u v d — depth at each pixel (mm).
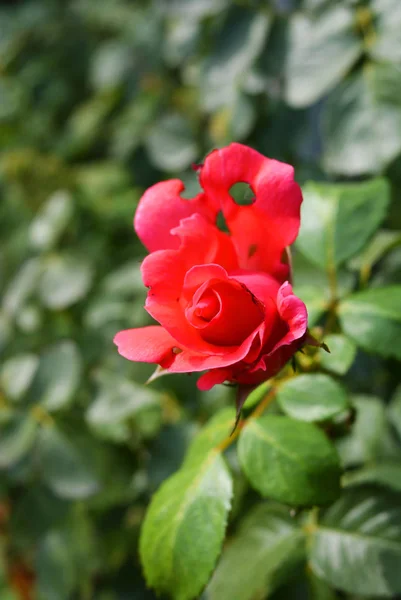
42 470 623
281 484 441
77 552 690
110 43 1001
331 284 485
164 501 449
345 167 562
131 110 931
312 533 507
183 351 387
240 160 413
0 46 1106
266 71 603
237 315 385
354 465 561
